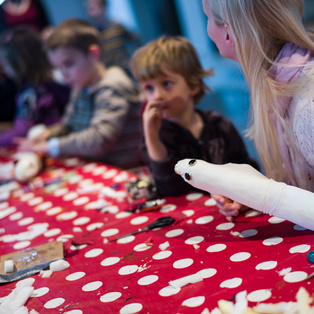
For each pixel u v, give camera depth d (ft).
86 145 5.59
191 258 2.43
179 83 3.86
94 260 2.64
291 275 2.04
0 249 3.07
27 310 2.19
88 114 6.05
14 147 6.71
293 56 2.52
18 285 2.47
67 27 5.70
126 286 2.27
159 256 2.53
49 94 7.34
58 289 2.37
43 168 5.01
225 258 2.35
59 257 2.70
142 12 12.78
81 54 5.69
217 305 1.96
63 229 3.24
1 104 9.66
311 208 2.26
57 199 3.97
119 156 6.08
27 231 3.32
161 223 2.94
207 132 4.03
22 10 13.12
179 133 3.94
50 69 7.56
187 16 12.23
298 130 2.48
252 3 2.51
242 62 2.70
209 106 10.24
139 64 3.84
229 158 4.02
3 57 7.50
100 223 3.22
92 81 5.94
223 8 2.62
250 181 2.36
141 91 6.16
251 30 2.56
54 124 7.25
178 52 3.82
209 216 2.95
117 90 5.74
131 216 3.23
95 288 2.31
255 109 2.69
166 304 2.04
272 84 2.56
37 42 7.43
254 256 2.30
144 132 3.62
